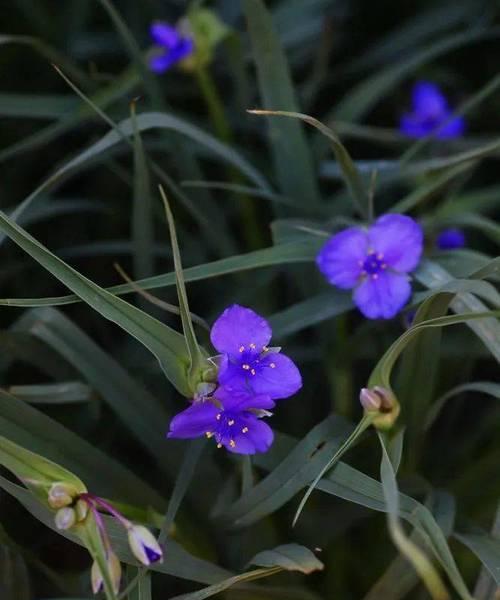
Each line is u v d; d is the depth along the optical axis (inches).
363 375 31.5
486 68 35.8
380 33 36.2
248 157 32.5
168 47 31.4
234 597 26.9
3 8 34.2
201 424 25.5
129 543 25.2
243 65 32.3
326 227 29.4
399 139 32.4
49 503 25.1
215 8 34.9
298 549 26.1
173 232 25.0
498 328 26.9
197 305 32.4
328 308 28.3
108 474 27.4
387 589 26.8
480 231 33.7
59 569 29.8
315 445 26.7
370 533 29.7
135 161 28.4
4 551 27.3
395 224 27.6
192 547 27.7
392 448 26.4
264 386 25.8
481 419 31.1
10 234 25.6
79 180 34.0
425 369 27.3
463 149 32.8
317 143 31.7
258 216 33.3
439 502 27.4
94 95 31.3
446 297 26.5
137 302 30.0
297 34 34.1
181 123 29.1
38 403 30.0
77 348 27.9
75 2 34.0
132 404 28.0
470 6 34.5
